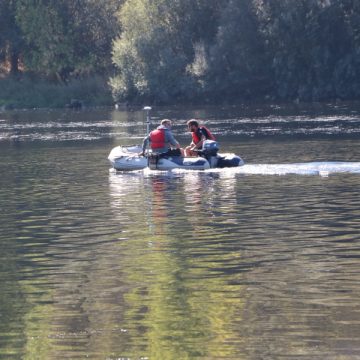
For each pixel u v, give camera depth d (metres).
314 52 171.62
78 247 39.38
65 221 46.12
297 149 81.69
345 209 47.06
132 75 182.38
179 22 183.25
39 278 33.91
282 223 43.62
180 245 39.06
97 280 33.31
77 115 162.75
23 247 39.78
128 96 183.75
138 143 95.88
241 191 55.06
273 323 27.53
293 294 30.58
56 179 65.06
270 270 34.00
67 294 31.50
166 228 43.28
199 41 182.25
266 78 177.50
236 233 41.41
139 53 180.50
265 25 175.88
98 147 92.56
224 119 133.50
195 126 68.88
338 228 41.91
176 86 179.75
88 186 60.31
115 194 55.84
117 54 183.50
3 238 42.06
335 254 36.38
